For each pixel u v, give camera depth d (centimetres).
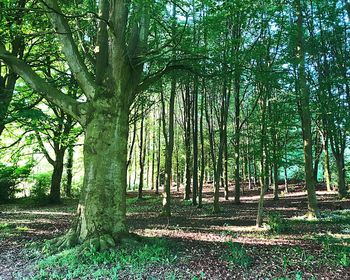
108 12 868
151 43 955
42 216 1645
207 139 3164
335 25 1895
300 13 1403
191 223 1357
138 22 882
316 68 2047
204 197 2788
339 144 2350
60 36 829
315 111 1628
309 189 1402
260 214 1219
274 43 1376
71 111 829
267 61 1248
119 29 820
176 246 821
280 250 800
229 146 2956
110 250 719
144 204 2345
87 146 805
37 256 741
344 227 1166
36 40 1305
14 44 1184
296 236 1016
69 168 2755
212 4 849
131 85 845
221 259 700
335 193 2375
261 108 1268
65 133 2006
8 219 1511
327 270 630
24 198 2570
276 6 1066
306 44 1903
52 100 837
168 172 1627
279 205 1969
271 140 1185
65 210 1988
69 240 769
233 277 586
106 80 821
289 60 1359
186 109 2472
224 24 1018
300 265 663
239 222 1377
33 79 830
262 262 685
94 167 790
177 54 925
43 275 608
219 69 1025
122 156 816
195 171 2134
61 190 3066
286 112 1224
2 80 1238
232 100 2778
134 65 852
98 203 775
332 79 1684
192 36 1001
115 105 812
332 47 1972
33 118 1178
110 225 777
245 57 1060
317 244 884
